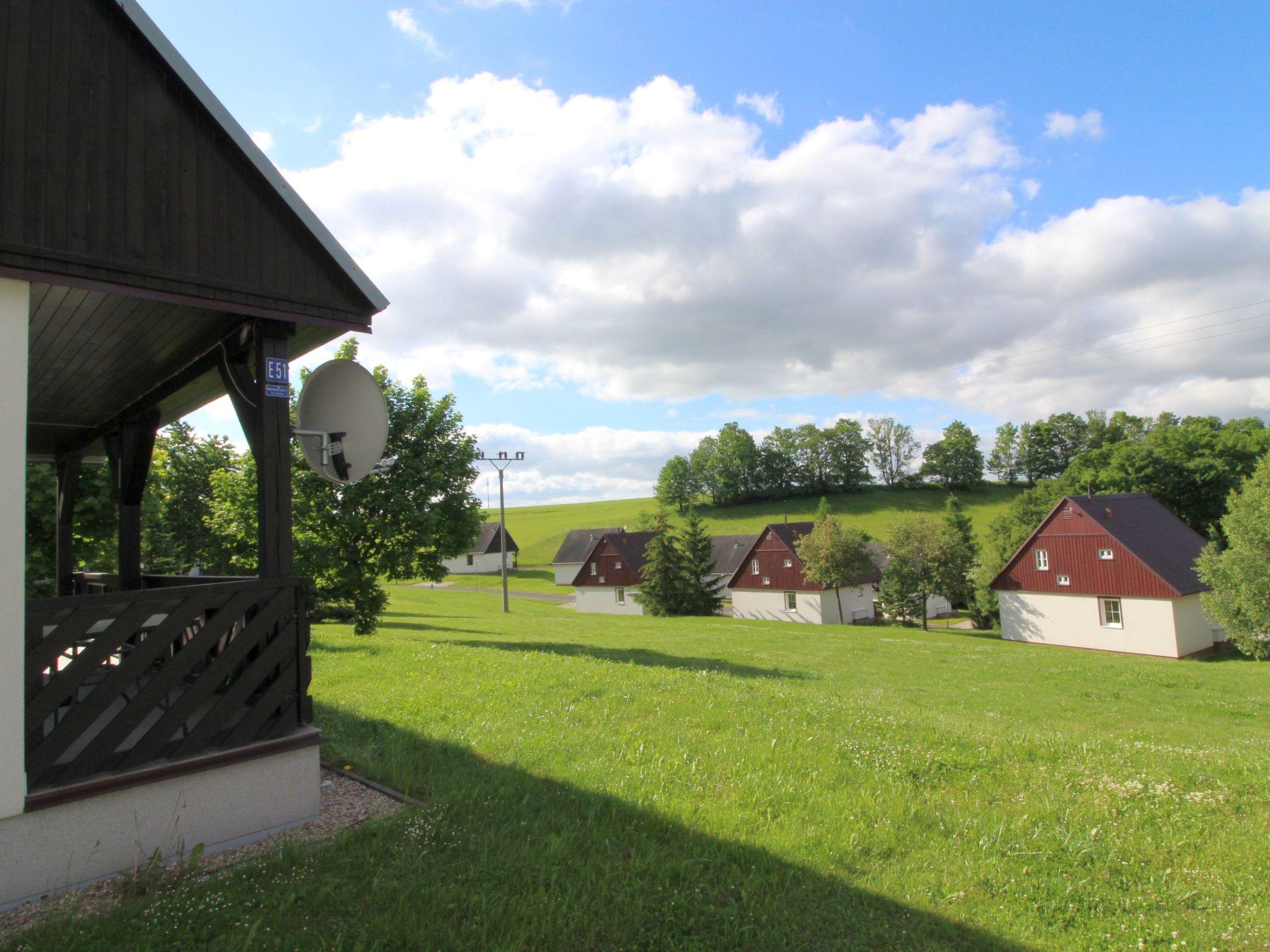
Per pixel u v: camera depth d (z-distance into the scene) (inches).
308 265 231.0
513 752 292.0
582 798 241.8
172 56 204.2
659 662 808.3
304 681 223.6
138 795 189.3
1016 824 241.4
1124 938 174.6
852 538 2053.4
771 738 334.0
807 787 270.4
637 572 2549.2
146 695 191.5
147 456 336.2
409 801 235.5
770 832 225.1
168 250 203.9
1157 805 267.0
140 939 150.0
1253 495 1256.2
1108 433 3806.6
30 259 181.2
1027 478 4276.6
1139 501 1791.3
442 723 337.1
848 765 302.8
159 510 656.4
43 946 147.3
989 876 203.5
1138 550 1572.3
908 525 2084.2
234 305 213.9
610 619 1797.5
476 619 1685.5
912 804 257.3
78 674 180.4
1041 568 1721.2
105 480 577.3
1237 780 309.6
